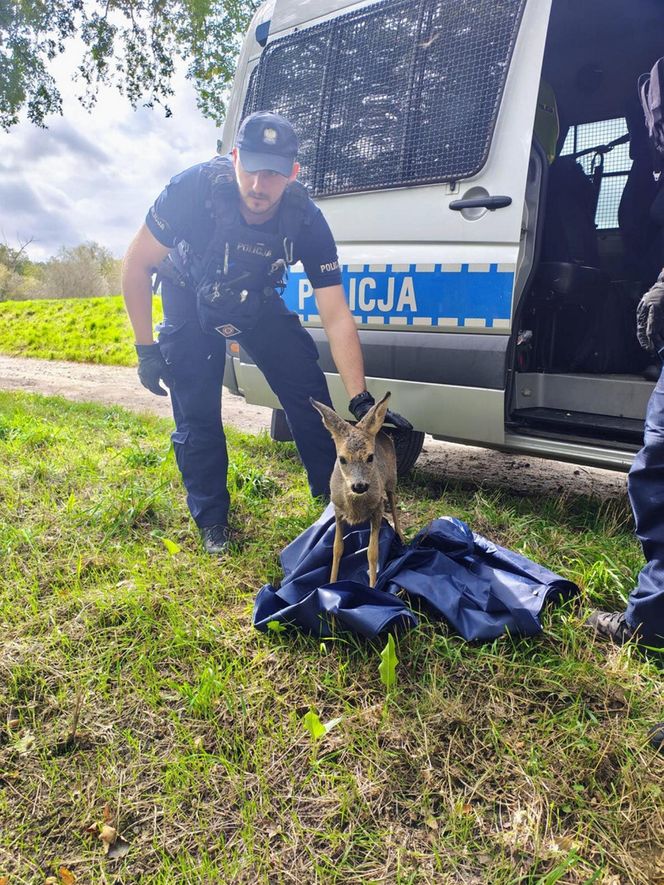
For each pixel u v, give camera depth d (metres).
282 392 3.57
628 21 4.21
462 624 2.48
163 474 4.25
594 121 4.74
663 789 1.86
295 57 4.24
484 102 3.30
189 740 2.08
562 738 2.03
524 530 3.47
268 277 3.05
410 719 2.13
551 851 1.70
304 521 3.55
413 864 1.69
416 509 3.89
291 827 1.80
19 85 12.16
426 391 3.66
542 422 3.61
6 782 1.98
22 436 5.16
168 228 2.98
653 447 2.29
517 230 3.21
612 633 2.49
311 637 2.51
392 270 3.70
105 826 1.82
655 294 2.38
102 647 2.51
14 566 3.04
